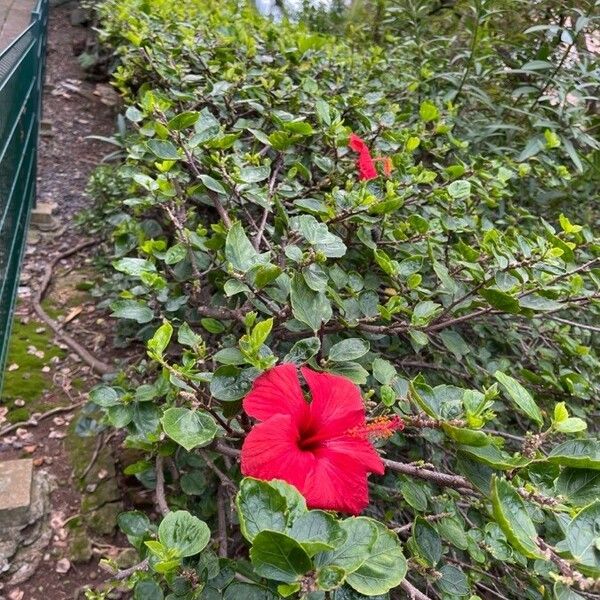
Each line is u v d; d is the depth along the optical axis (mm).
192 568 1024
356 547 769
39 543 1795
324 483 891
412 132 2227
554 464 900
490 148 2598
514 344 1913
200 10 3061
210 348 1607
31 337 2537
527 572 1188
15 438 2086
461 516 1289
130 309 1402
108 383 2127
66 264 3057
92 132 4270
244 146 2059
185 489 1478
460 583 1036
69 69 4859
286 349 1496
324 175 1987
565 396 1692
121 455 2061
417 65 3027
